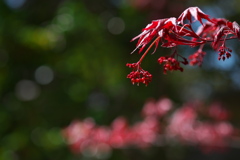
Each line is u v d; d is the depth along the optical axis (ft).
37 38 27.32
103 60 28.30
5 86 28.55
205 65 31.07
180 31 7.88
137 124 21.81
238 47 28.43
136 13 28.43
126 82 28.78
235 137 21.18
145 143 20.95
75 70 28.48
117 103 29.32
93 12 28.68
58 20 27.50
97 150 21.04
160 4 27.40
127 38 28.66
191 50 28.94
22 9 28.76
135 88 29.12
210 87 33.76
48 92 28.89
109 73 28.43
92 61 28.19
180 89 32.76
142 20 28.32
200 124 21.27
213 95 35.27
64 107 28.48
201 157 28.84
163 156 26.21
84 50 28.02
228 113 21.70
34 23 29.01
